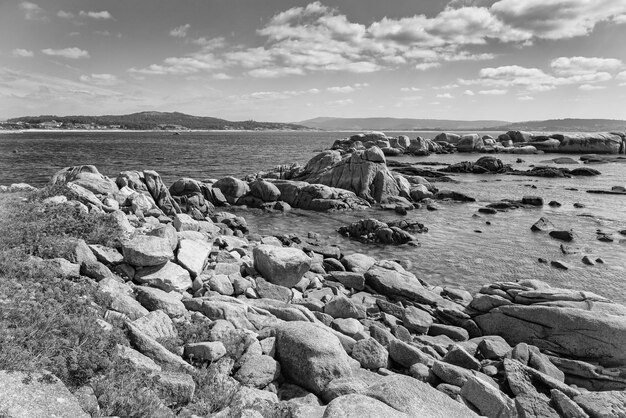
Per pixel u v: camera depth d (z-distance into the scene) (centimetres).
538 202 4212
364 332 1262
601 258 2528
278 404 752
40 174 5575
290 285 1658
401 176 4753
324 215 3888
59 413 545
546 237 3039
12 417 512
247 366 873
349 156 4831
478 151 11488
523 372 1083
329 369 894
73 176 2736
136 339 816
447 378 1020
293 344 937
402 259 2527
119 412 609
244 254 2069
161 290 1230
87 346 721
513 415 893
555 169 6488
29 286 911
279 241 2606
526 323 1414
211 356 875
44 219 1573
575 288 2077
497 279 2205
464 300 1823
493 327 1478
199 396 730
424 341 1350
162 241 1417
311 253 2406
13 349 627
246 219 3706
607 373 1197
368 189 4512
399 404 727
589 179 6119
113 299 991
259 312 1236
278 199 4341
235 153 10738
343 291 1784
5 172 5688
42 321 733
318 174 4994
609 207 4088
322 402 865
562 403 940
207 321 1058
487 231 3225
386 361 1091
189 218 2286
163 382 703
